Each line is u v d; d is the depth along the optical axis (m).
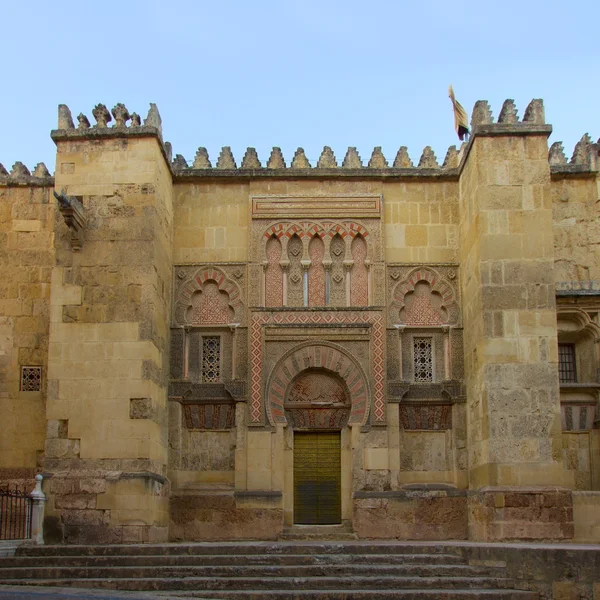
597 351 21.36
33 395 21.36
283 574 14.62
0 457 21.06
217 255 21.81
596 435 21.06
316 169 21.92
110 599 12.65
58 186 20.02
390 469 20.50
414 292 21.73
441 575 14.55
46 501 18.25
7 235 22.12
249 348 21.14
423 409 21.16
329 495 20.84
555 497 18.14
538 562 13.60
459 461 20.61
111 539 18.02
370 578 14.11
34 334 21.66
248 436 20.70
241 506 20.33
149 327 19.23
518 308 19.20
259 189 22.05
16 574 14.86
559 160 22.70
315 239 21.94
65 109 20.44
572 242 22.05
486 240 19.50
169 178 21.66
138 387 18.94
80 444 18.69
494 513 18.12
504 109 20.12
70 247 19.69
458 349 21.20
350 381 21.02
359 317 21.28
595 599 13.23
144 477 18.31
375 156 22.28
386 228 21.89
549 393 18.81
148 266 19.55
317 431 21.17
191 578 14.32
